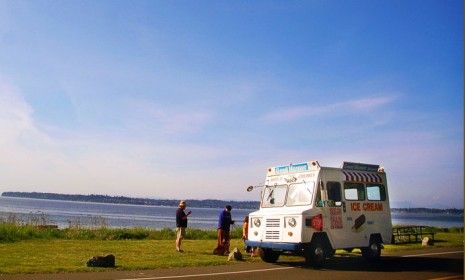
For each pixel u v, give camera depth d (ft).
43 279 32.07
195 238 79.25
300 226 43.34
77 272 35.70
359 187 49.88
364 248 49.29
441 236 91.20
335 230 45.91
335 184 47.44
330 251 45.24
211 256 50.14
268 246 45.47
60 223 179.42
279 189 49.01
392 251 61.52
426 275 38.75
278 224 45.32
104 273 35.65
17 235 63.98
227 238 53.21
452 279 36.60
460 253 58.95
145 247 57.57
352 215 48.08
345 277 37.14
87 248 54.19
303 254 44.47
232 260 46.80
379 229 50.83
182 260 45.29
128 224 237.66
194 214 611.06
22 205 600.80
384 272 40.65
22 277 32.68
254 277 35.91
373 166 52.44
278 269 41.37
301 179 47.34
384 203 52.34
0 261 40.55
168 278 33.99
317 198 45.37
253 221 48.03
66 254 47.80
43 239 65.10
